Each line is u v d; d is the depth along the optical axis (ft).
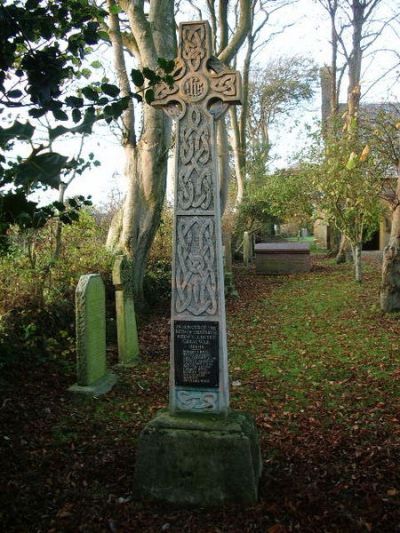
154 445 12.69
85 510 12.36
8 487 13.09
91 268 32.17
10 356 21.07
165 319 36.96
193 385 13.23
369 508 12.35
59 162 6.89
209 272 13.08
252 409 19.83
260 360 27.07
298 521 11.83
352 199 47.52
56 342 24.40
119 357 25.46
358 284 50.37
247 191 83.87
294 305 42.39
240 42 48.42
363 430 17.35
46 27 11.22
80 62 12.61
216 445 12.40
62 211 14.47
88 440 16.33
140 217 37.63
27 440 15.83
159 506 12.51
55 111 10.52
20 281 25.08
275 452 15.70
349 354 27.35
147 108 37.09
